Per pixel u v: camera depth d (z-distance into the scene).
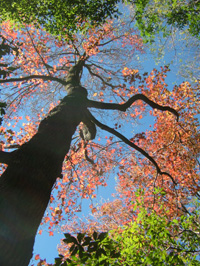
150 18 4.69
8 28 7.46
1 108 3.06
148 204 7.53
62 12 4.68
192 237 4.27
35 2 4.58
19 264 1.96
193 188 9.02
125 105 5.46
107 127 5.44
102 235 2.46
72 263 2.52
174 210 7.94
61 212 6.72
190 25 4.46
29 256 2.13
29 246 2.15
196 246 4.20
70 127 3.99
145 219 4.25
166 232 4.07
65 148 3.54
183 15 4.63
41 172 2.75
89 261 2.94
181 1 4.79
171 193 8.44
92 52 7.78
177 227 4.39
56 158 3.17
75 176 7.50
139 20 4.61
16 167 2.64
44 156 2.98
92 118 5.32
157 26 4.82
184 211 8.43
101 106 5.24
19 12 4.75
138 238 4.07
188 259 4.14
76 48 7.84
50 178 2.87
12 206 2.19
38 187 2.58
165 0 5.06
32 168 2.70
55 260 2.50
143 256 3.96
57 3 4.60
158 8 5.12
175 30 6.42
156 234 4.02
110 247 2.74
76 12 4.70
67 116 4.07
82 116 4.76
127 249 3.81
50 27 4.95
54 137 3.41
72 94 4.89
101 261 2.72
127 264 3.68
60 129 3.66
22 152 2.91
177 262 3.81
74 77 6.05
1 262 1.83
